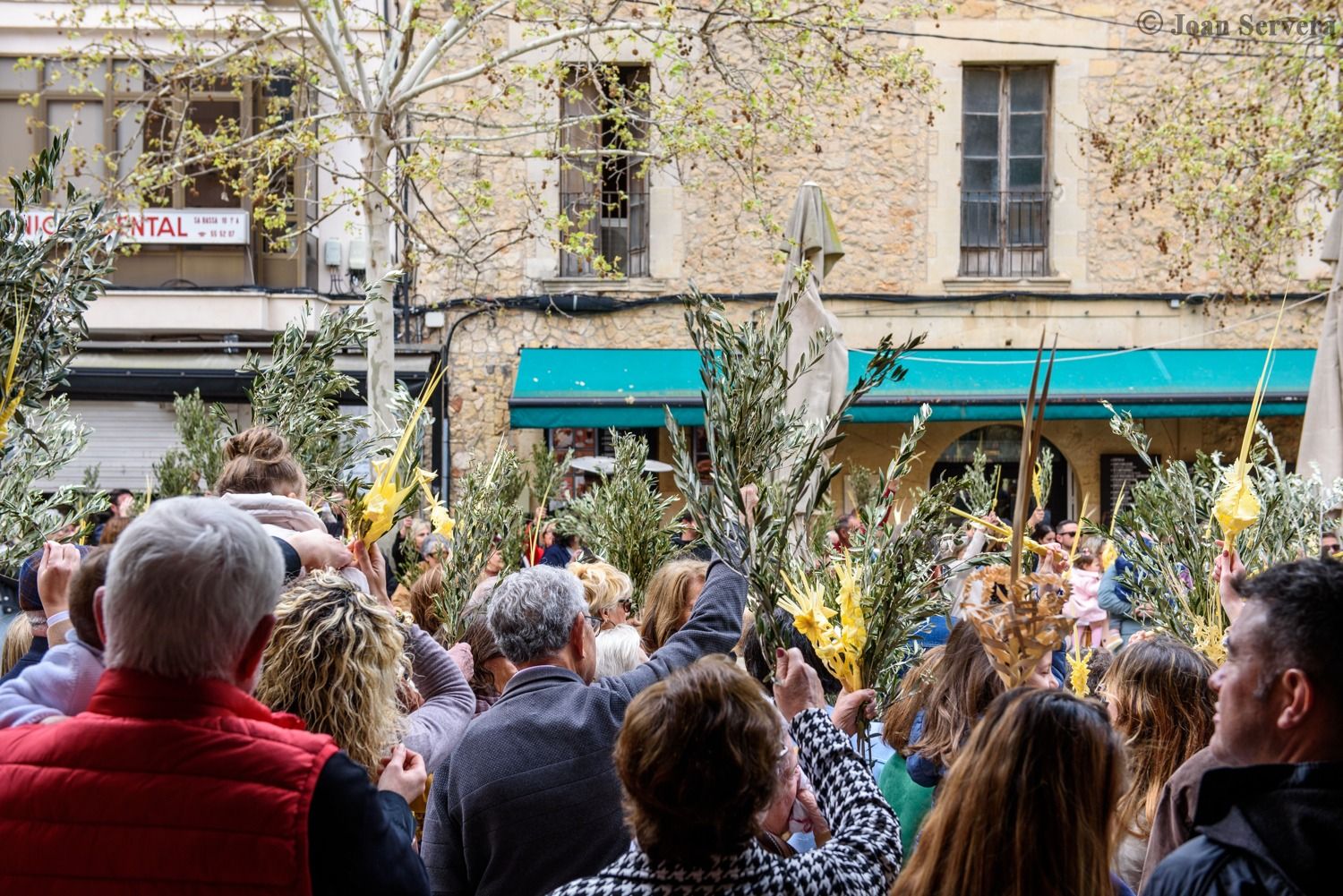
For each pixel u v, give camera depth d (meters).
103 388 13.03
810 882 2.00
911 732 3.25
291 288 13.62
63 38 13.44
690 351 14.12
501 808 2.60
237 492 3.24
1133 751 3.00
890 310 14.31
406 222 10.58
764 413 3.27
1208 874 1.79
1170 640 3.13
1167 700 3.00
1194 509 4.34
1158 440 14.57
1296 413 13.39
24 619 3.51
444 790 2.73
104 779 1.84
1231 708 1.98
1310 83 13.71
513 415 13.07
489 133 13.88
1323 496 4.61
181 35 11.45
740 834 1.96
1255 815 1.81
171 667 1.89
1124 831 2.65
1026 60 14.25
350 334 5.10
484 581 4.66
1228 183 12.41
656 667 2.84
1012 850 1.89
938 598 3.30
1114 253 14.38
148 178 10.99
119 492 9.98
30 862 1.83
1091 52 14.22
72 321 3.89
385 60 10.76
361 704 2.48
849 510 13.62
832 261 7.18
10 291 3.62
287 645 2.47
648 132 11.82
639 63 13.94
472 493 4.73
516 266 14.14
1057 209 14.34
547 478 11.92
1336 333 6.91
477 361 14.13
